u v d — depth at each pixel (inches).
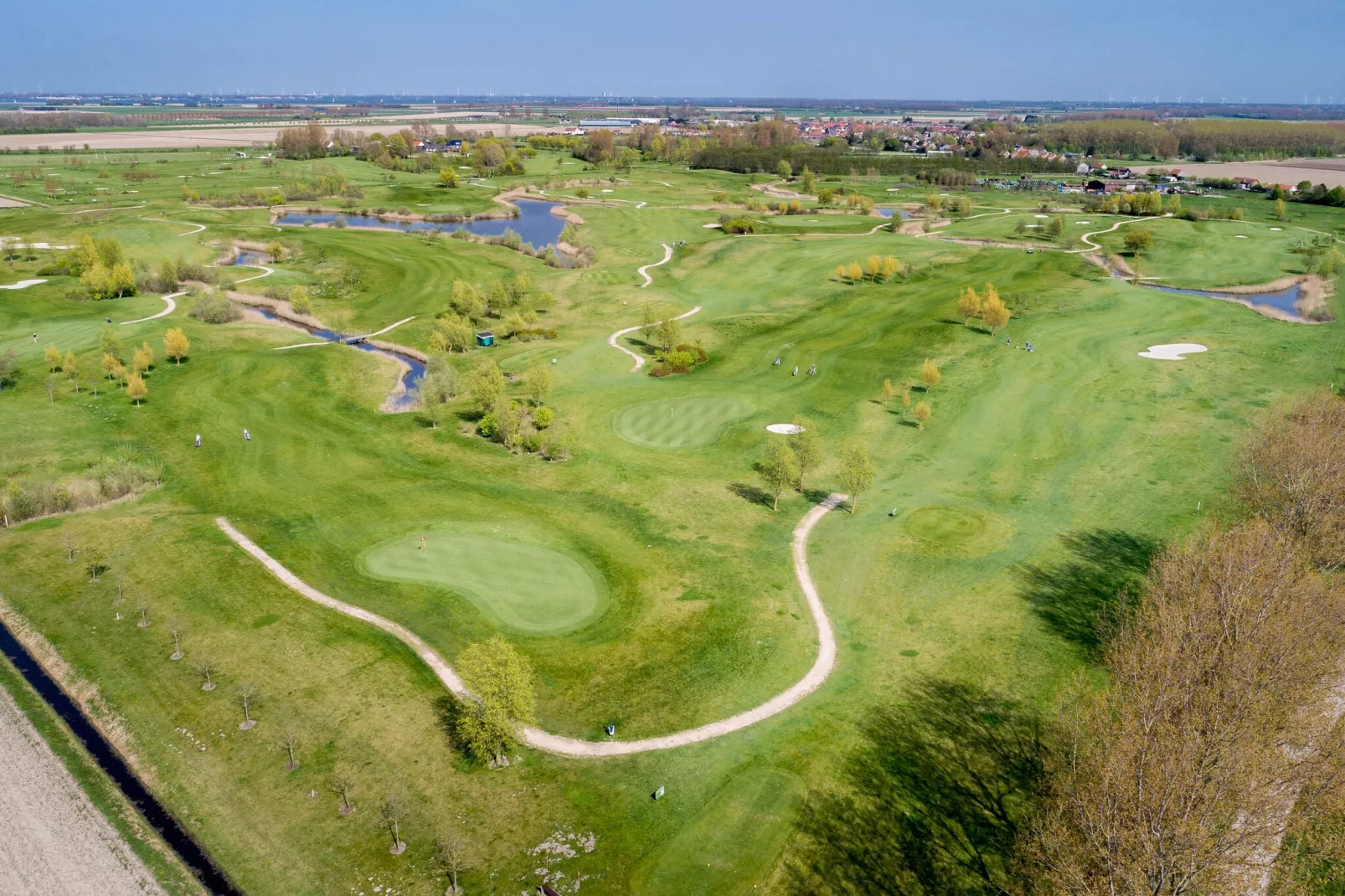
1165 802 1026.7
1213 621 1393.9
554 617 1929.1
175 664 1759.4
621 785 1454.2
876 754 1523.1
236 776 1470.2
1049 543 2247.8
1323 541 1831.9
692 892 1251.2
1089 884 1061.1
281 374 3582.7
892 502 2501.2
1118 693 1348.4
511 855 1315.2
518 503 2500.0
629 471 2723.9
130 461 2714.1
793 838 1344.7
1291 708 1262.3
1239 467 2431.1
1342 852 1192.2
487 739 1473.9
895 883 1266.0
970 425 3024.1
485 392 3031.5
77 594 2009.1
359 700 1654.8
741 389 3432.6
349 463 2785.4
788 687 1706.4
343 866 1295.5
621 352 3946.9
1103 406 3117.6
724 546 2256.4
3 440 2871.6
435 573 2106.3
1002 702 1656.0
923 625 1913.1
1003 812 1389.0
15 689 1695.4
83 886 1248.8
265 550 2219.5
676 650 1815.9
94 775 1477.6
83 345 3836.1
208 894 1250.6
